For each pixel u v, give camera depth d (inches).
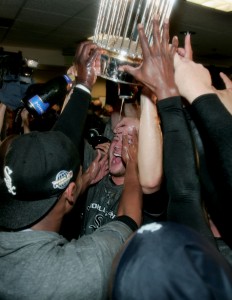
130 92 44.0
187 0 139.2
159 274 18.1
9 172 34.1
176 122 29.7
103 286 31.1
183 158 29.8
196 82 27.9
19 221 33.8
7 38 262.7
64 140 37.4
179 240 19.3
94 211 55.0
